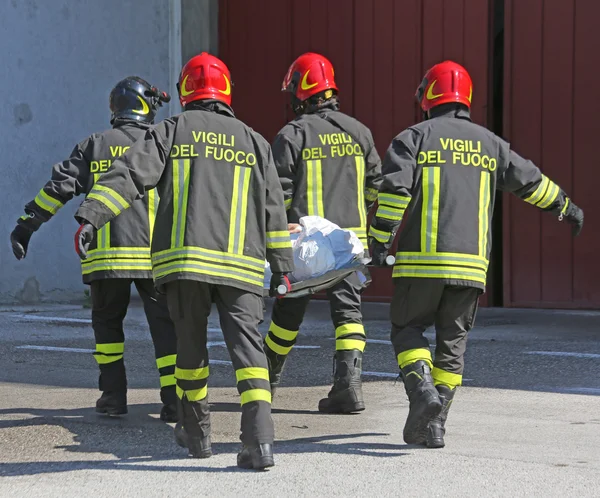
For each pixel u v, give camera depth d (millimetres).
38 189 21734
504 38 21312
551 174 20844
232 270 8141
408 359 8789
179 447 9039
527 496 7312
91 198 7828
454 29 21859
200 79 8656
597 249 20391
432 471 8016
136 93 10477
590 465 8219
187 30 24078
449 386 8953
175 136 8281
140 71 23141
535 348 15359
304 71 11094
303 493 7398
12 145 21391
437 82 9258
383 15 22625
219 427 9945
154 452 8836
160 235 8227
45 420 10234
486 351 15047
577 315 19906
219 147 8328
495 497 7285
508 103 21281
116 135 10203
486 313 20406
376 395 11711
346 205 10820
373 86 22750
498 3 21578
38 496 7426
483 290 8961
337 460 8422
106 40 22594
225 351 15461
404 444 9078
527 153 21125
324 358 14500
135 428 9867
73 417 10414
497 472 7980
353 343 10656
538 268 21016
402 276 8891
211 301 8422
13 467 8328
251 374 8109
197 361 8359
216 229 8133
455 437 9367
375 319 19547
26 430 9773
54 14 21844
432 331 17703
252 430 8039
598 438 9328
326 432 9664
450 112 9188
